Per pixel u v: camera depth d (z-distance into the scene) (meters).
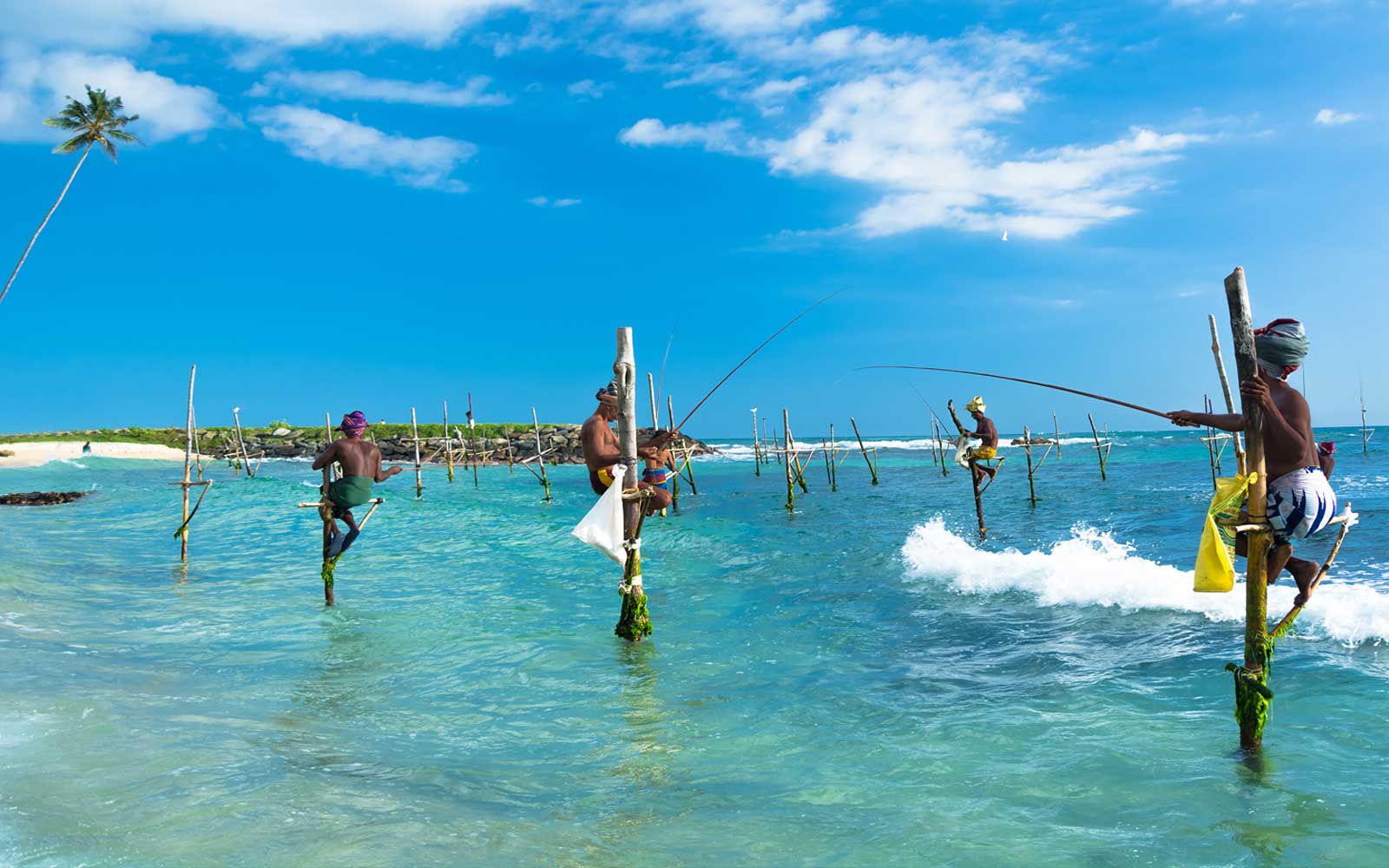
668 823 4.65
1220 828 4.40
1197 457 46.88
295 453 73.81
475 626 10.38
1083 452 57.09
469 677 8.06
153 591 12.94
